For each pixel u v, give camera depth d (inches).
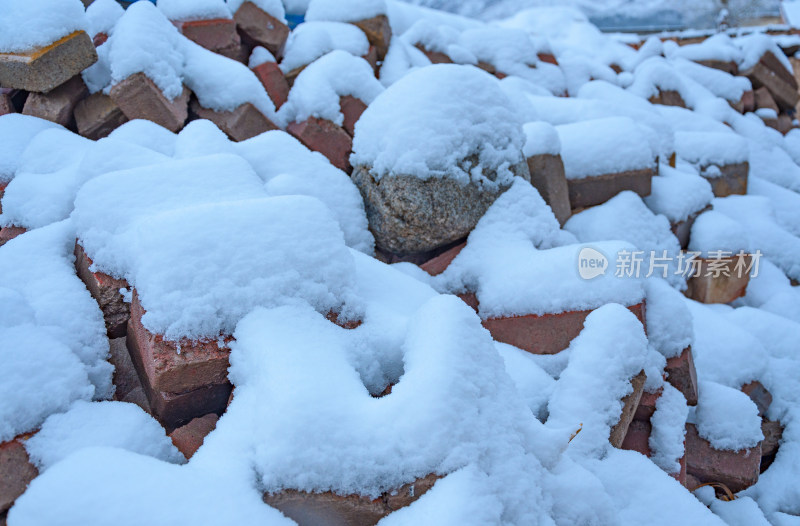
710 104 277.3
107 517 53.7
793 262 191.0
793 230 226.5
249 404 69.5
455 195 113.9
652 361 103.6
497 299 108.2
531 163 135.0
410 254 122.5
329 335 77.3
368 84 146.2
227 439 66.3
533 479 68.6
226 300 75.8
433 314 73.7
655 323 107.0
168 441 73.1
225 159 100.8
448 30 243.8
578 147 150.7
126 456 58.9
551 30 402.9
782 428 129.5
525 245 115.3
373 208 118.7
